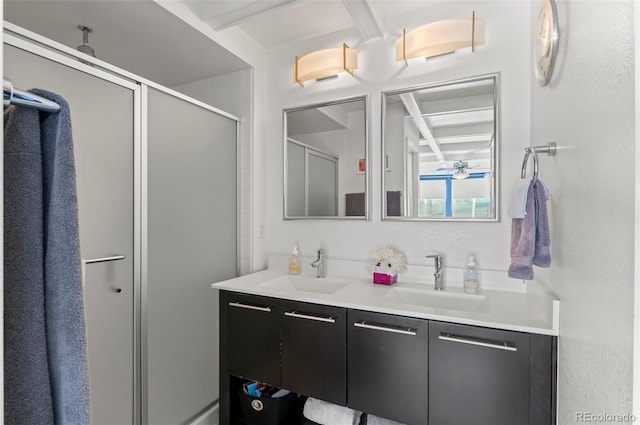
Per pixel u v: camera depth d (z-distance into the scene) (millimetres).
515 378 1138
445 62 1738
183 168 1746
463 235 1699
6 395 419
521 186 1114
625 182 615
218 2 1677
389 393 1326
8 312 426
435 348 1252
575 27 903
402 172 1836
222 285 1723
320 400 1578
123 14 1581
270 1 1593
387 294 1553
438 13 1762
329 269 2006
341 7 1805
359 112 1957
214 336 1940
